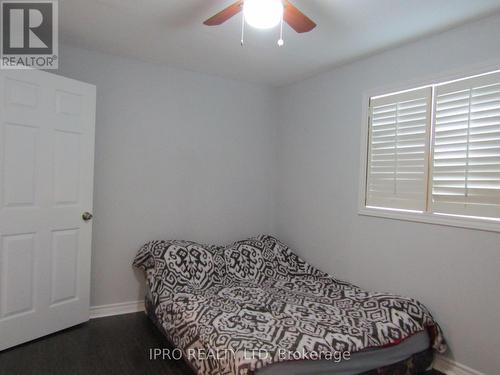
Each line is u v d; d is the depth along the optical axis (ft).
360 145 9.39
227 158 11.74
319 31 7.69
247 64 10.14
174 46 8.89
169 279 8.81
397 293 8.43
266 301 8.05
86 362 7.19
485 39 6.82
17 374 6.68
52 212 8.13
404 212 8.25
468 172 7.09
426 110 7.84
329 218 10.41
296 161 11.78
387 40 8.08
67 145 8.36
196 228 11.19
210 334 6.23
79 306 8.85
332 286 9.36
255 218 12.44
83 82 8.82
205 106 11.23
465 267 7.12
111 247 9.78
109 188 9.70
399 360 6.72
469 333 7.04
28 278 7.74
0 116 7.09
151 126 10.29
